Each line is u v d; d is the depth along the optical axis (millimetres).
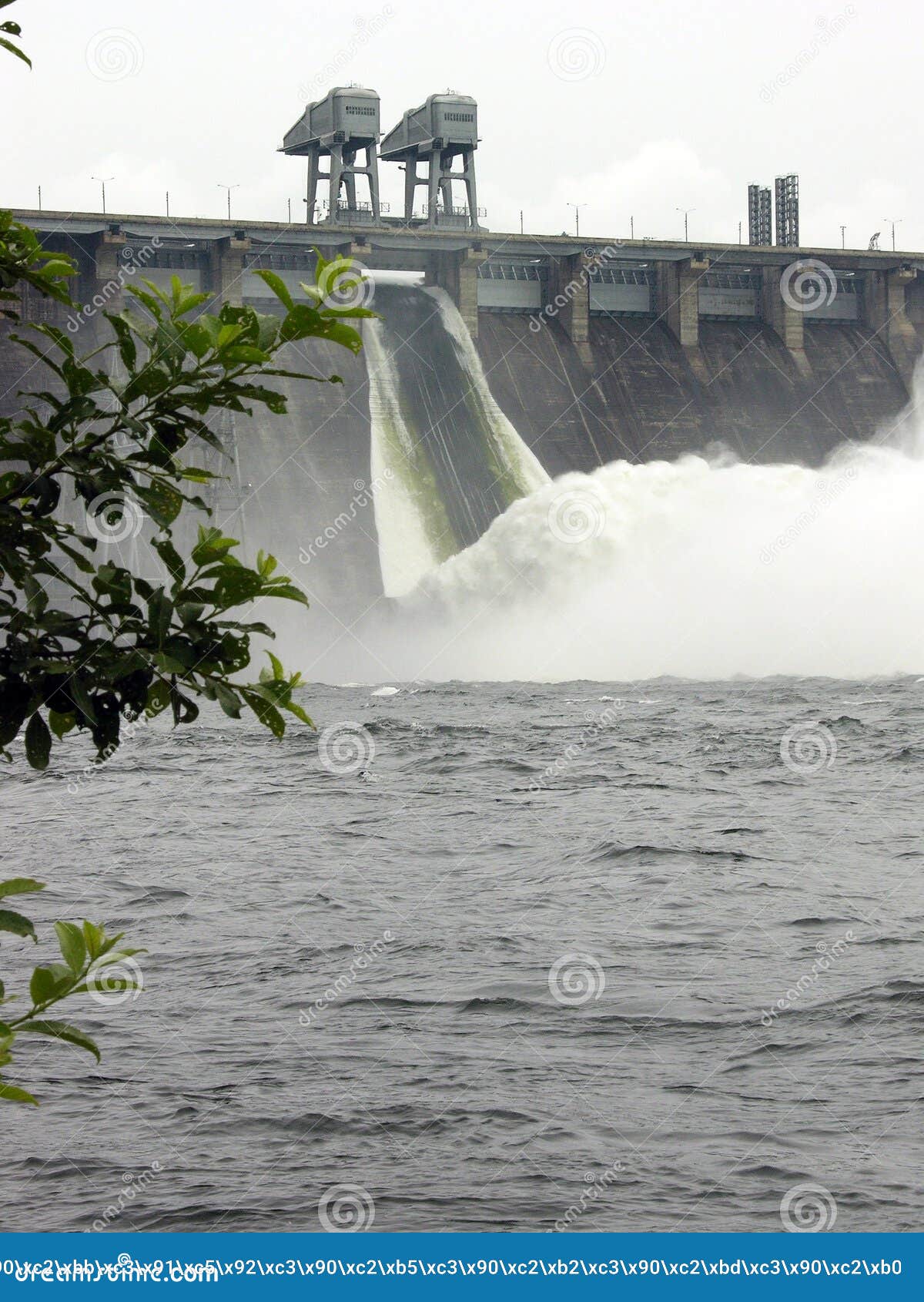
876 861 85000
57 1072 46594
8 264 12227
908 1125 40656
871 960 60219
